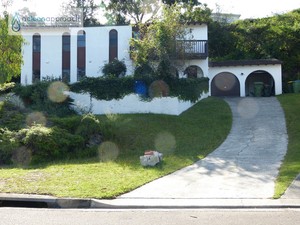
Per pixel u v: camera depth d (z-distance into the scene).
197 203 7.91
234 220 6.75
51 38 29.00
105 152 14.70
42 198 8.17
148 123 18.16
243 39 36.47
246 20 38.62
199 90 25.36
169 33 22.06
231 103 25.17
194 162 12.30
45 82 22.03
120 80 21.48
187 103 22.27
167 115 20.05
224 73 31.03
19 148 13.93
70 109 21.27
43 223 6.63
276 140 15.51
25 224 6.56
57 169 11.55
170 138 16.31
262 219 6.79
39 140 13.98
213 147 14.75
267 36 35.94
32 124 16.48
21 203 8.25
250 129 17.80
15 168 12.33
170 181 9.83
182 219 6.86
